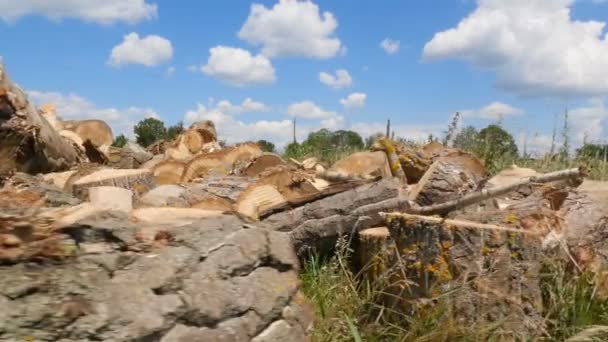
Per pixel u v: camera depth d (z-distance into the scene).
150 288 2.47
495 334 3.60
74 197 5.35
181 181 7.63
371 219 4.69
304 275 4.38
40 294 2.30
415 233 3.97
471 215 4.51
